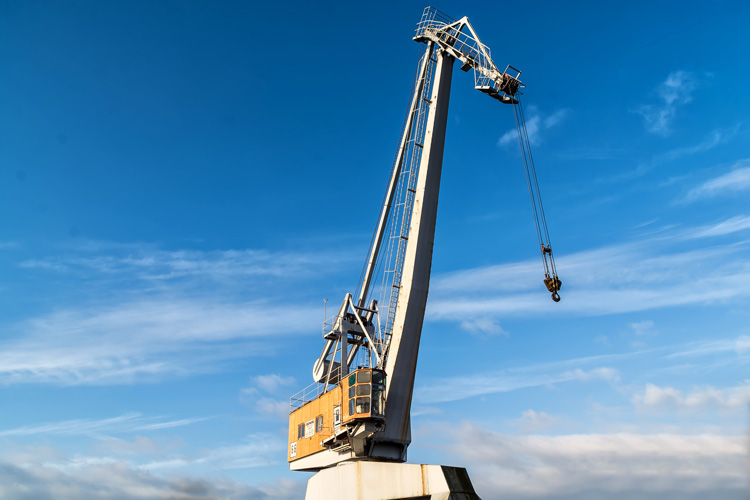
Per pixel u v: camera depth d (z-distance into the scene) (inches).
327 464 1566.2
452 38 1603.1
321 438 1562.5
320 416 1601.9
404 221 1561.3
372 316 1657.2
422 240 1486.2
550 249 1256.8
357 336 1660.9
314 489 1526.8
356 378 1418.6
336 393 1518.2
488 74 1508.4
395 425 1422.2
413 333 1454.2
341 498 1381.6
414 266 1467.8
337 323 1619.1
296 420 1770.4
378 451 1430.9
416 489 1241.4
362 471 1344.7
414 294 1459.2
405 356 1444.4
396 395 1427.2
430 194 1514.5
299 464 1720.0
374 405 1384.1
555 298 1219.2
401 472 1279.5
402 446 1460.4
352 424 1414.9
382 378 1421.0
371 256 1684.3
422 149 1569.9
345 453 1478.8
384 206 1690.5
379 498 1293.1
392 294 1526.8
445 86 1583.4
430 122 1552.7
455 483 1202.6
